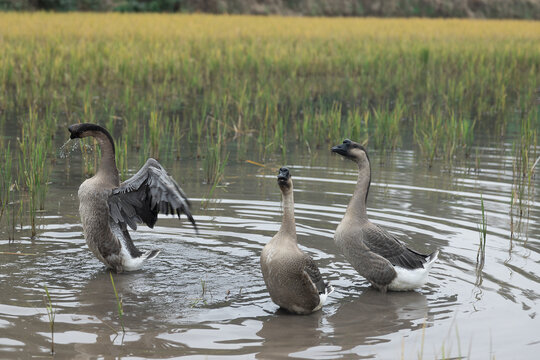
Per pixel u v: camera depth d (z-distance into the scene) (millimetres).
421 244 9102
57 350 6020
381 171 13336
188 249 9070
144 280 8016
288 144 15914
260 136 15891
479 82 24984
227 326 6734
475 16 76438
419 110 20766
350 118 17062
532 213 10562
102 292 7582
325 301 7547
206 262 8633
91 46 27203
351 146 8328
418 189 11961
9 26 34188
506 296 7500
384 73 25922
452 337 6477
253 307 7277
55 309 7016
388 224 9922
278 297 7055
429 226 9883
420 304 7430
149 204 8312
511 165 13930
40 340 6238
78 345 6148
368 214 10398
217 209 10703
